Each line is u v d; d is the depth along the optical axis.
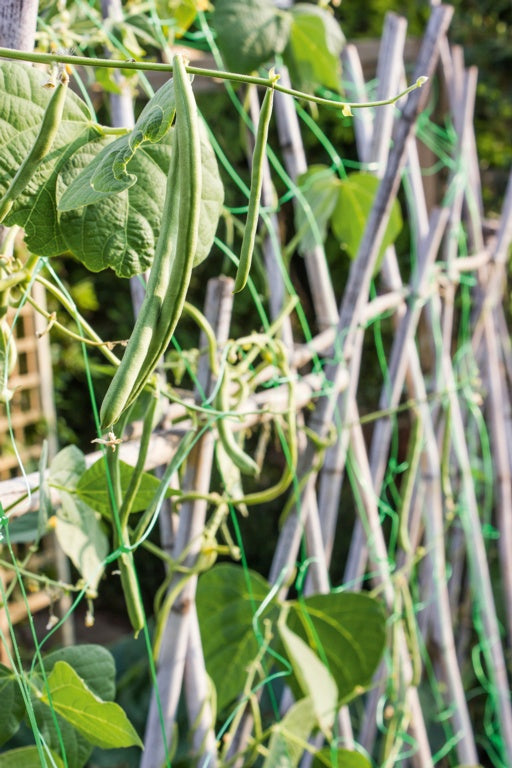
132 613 1.39
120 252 1.19
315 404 1.91
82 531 1.45
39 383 4.05
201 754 1.68
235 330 5.41
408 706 2.29
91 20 1.75
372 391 5.44
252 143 2.00
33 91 1.16
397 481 4.90
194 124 1.01
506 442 3.21
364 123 2.41
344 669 1.90
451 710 2.75
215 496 1.62
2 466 4.00
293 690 1.92
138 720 2.95
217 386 1.52
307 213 2.05
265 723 2.96
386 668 2.60
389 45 2.25
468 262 2.79
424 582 2.88
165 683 1.63
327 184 2.11
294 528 1.86
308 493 1.86
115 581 6.07
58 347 5.45
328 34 1.96
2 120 1.15
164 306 1.03
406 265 5.07
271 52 1.88
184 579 1.62
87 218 1.18
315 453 1.87
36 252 1.18
